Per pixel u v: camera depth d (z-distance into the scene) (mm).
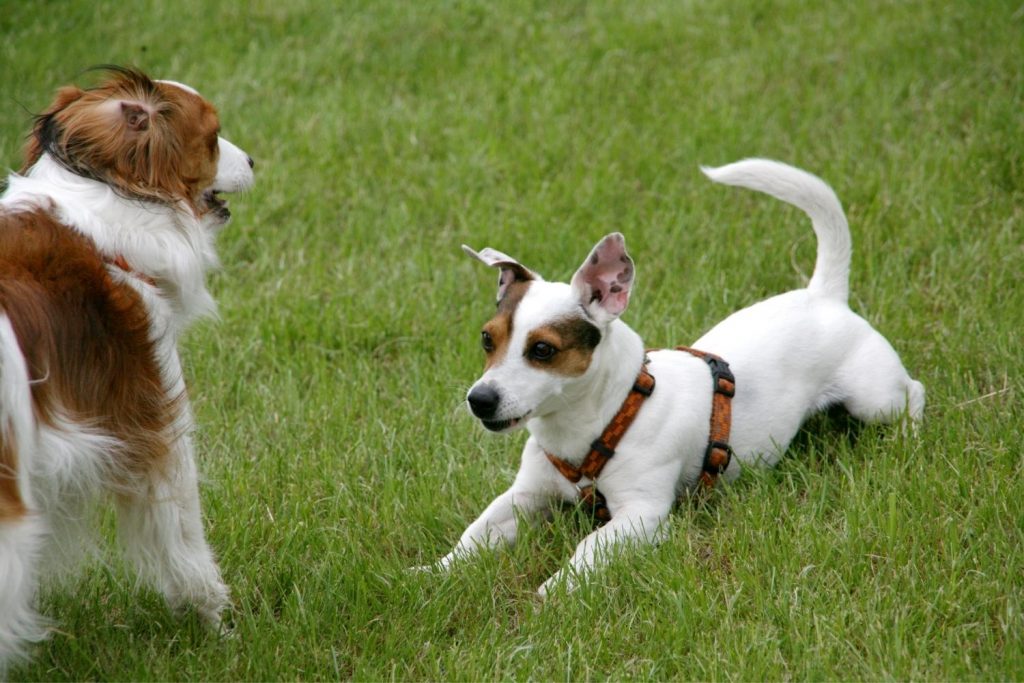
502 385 5598
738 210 9852
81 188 5074
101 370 4793
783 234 9273
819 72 12086
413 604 5570
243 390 7773
